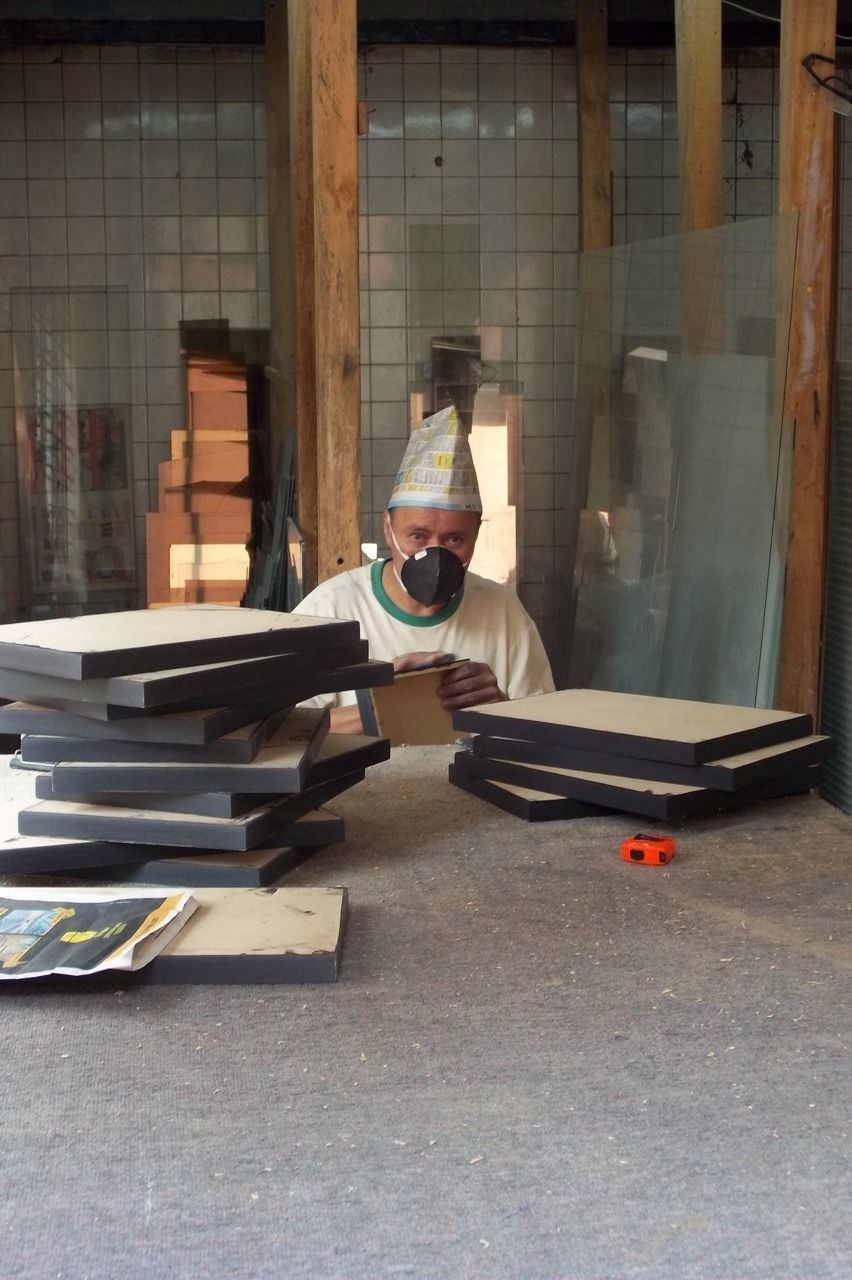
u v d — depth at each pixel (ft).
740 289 9.98
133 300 16.22
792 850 4.00
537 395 16.52
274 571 15.46
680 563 10.91
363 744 4.20
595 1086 2.53
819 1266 1.97
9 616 16.33
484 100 16.17
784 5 8.65
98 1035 2.77
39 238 16.12
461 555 7.08
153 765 3.58
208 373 16.17
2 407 16.20
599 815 4.40
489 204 16.30
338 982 3.03
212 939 3.11
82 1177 2.23
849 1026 2.79
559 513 16.62
